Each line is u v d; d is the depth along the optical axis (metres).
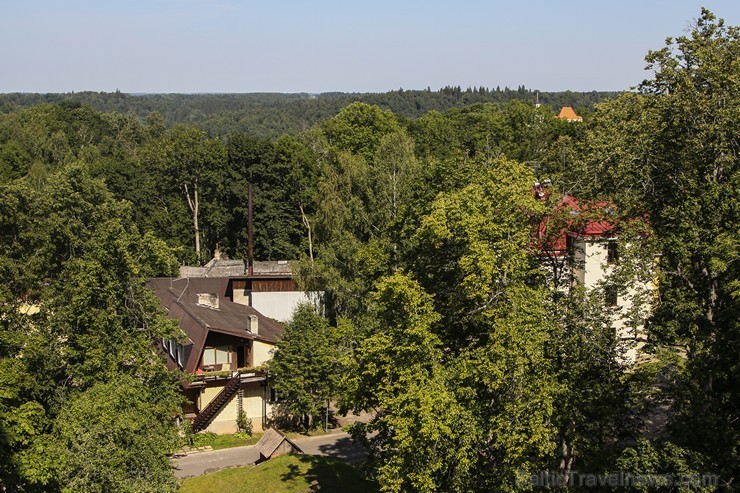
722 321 23.98
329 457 38.16
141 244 37.38
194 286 59.03
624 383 24.83
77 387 30.31
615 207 27.89
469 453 21.72
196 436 43.62
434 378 22.12
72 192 42.28
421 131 99.94
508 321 21.62
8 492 26.47
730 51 28.66
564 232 28.64
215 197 83.12
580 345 24.56
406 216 33.09
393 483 21.98
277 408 47.47
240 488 33.03
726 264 23.86
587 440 24.05
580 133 44.91
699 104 26.94
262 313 59.69
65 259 38.78
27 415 26.27
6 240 39.53
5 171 84.88
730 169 27.06
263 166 79.12
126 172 84.06
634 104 31.78
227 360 46.09
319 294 56.81
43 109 150.88
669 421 23.89
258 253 79.56
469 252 23.34
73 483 25.47
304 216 78.62
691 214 25.81
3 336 31.48
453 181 31.73
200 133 83.94
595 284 28.19
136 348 31.19
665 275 26.34
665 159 28.67
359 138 91.38
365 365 25.41
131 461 27.00
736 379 22.66
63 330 30.39
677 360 23.91
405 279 23.66
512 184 24.58
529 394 21.34
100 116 158.75
